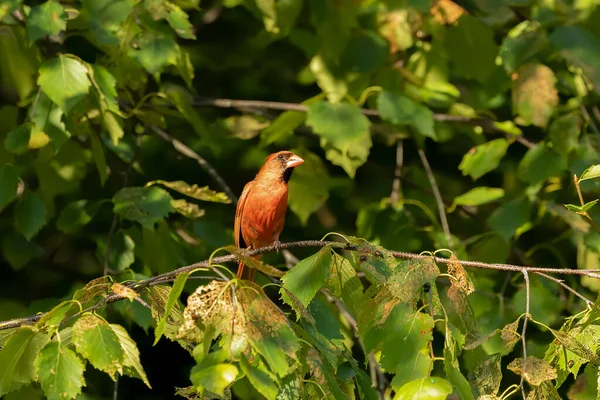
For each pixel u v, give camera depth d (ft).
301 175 41.16
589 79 34.45
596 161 37.58
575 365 20.22
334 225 47.80
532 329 36.96
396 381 18.20
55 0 29.94
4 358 18.79
